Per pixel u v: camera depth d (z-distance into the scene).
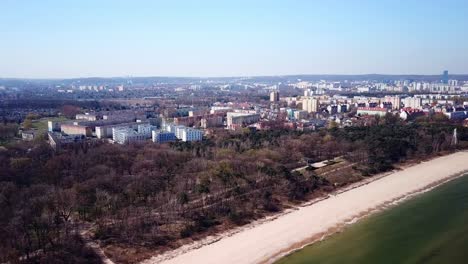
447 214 172.25
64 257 129.88
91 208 163.62
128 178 197.88
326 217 171.62
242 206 178.50
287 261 133.00
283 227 161.88
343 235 152.88
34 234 139.38
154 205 171.38
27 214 148.38
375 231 155.62
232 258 135.88
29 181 195.12
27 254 126.81
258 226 163.62
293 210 181.50
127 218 157.12
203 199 181.12
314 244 145.75
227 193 187.62
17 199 166.75
